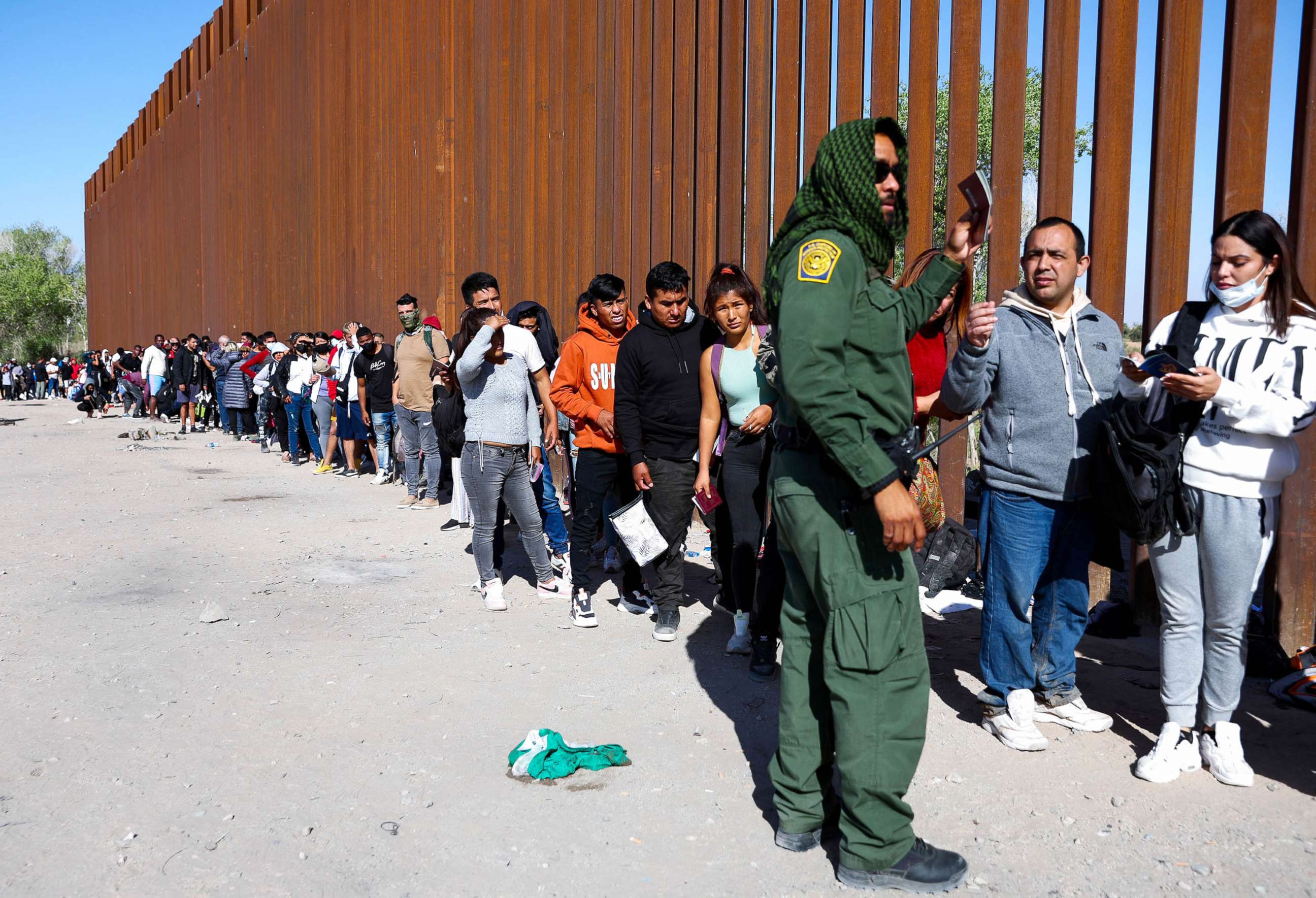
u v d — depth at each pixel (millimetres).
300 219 17172
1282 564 4508
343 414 11531
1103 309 5172
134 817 3004
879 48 6184
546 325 6875
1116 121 5086
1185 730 3354
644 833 2912
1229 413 3014
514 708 3939
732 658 4582
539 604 5652
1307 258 4449
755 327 4582
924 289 2641
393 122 13094
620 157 8500
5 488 10648
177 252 26859
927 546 5434
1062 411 3426
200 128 23734
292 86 17219
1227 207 4641
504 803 3105
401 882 2646
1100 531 3631
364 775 3309
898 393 2490
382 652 4691
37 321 66188
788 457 2609
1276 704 3934
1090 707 3916
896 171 2541
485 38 10633
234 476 11750
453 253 11617
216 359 18203
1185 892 2562
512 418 5461
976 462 6539
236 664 4504
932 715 3826
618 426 4793
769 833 2914
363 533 7902
